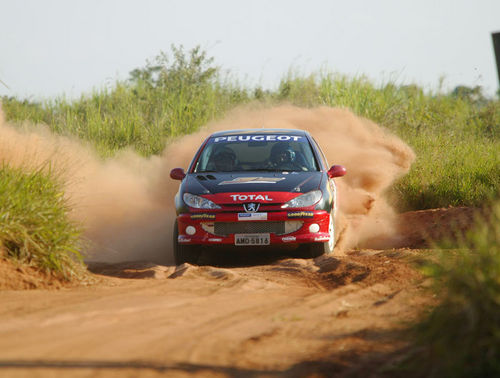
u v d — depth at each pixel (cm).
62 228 2109
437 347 1044
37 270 2016
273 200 2508
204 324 1442
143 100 6531
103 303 1661
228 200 2520
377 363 1152
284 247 3027
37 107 6316
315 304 1695
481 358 996
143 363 1099
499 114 6234
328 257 2450
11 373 991
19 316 1462
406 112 5972
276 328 1419
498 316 1006
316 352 1222
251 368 1112
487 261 1072
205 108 6138
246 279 2078
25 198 2095
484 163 4216
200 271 2298
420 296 1697
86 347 1186
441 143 4969
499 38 1225
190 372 1064
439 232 3156
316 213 2528
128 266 2450
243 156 2933
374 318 1512
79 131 5547
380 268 2144
